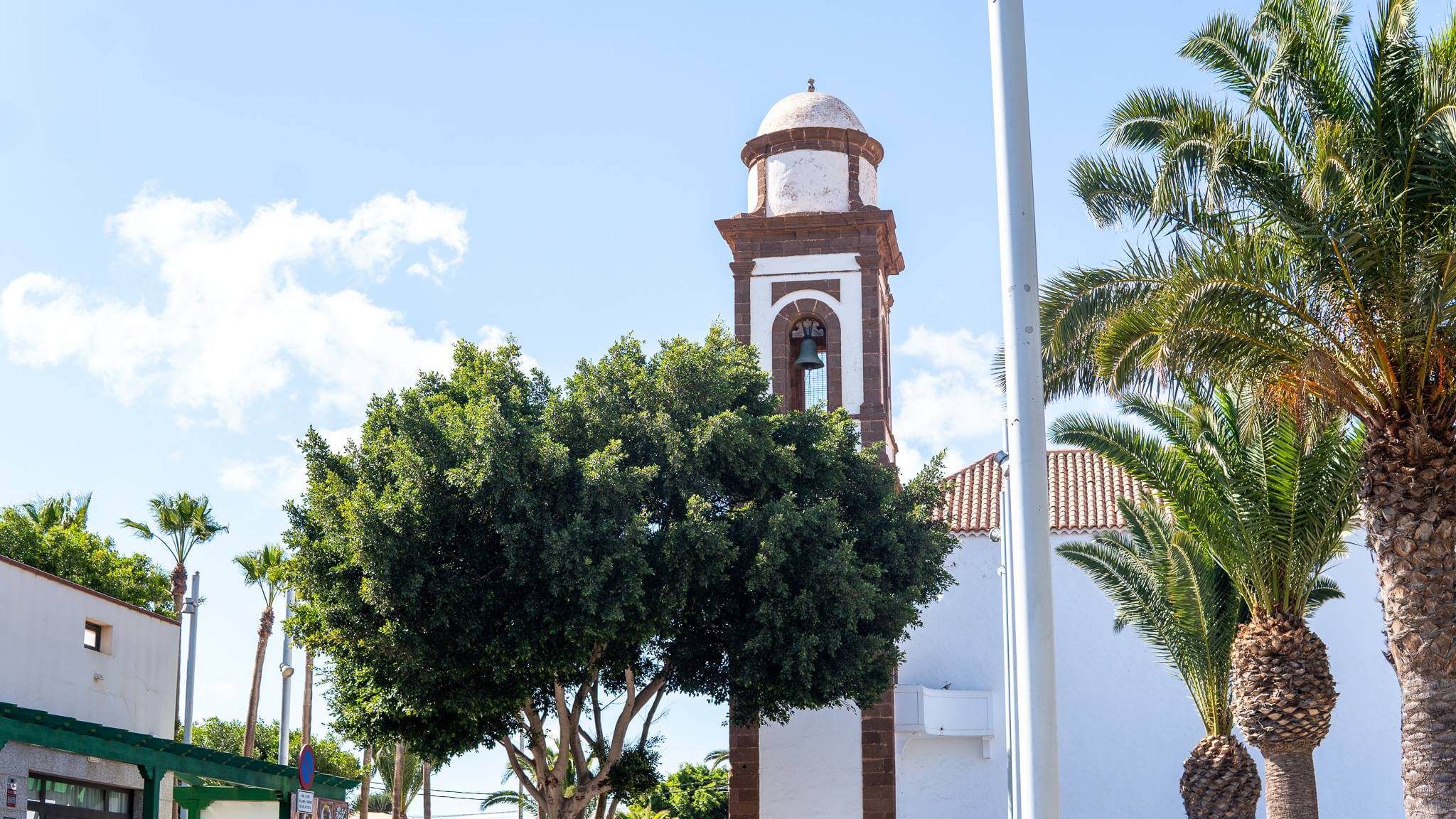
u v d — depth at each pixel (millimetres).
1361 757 37031
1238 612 27844
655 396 26719
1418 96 15008
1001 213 10445
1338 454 22000
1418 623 15562
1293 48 15711
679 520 25500
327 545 25141
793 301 34750
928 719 37188
